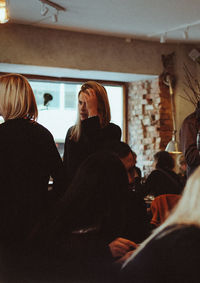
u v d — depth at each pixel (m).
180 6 5.14
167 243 0.89
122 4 5.03
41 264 1.43
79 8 5.16
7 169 1.97
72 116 6.85
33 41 5.92
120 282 0.97
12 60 5.80
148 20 5.66
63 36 6.10
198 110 2.75
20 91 2.14
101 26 5.93
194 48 6.86
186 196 0.95
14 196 1.95
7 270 1.46
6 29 5.78
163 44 6.71
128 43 6.50
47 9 4.87
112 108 7.18
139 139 7.00
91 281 1.34
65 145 2.40
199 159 2.86
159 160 4.05
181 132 3.04
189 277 0.85
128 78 6.91
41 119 6.68
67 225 1.44
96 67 6.28
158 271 0.89
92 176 1.44
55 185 2.15
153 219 3.29
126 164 1.80
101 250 1.40
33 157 2.04
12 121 2.09
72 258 1.39
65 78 6.79
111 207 1.44
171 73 6.74
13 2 4.97
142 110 6.96
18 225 1.91
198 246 0.86
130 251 1.43
